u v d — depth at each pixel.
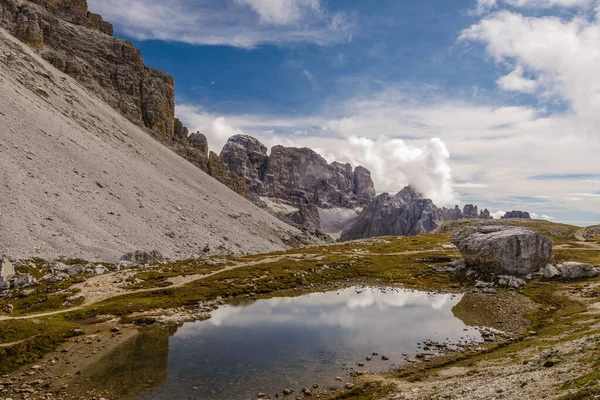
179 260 101.25
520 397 21.33
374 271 102.06
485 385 26.23
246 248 144.38
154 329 51.19
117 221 107.75
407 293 79.31
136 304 61.97
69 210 97.88
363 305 67.19
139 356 40.69
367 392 31.25
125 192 128.50
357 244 155.62
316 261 109.38
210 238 132.12
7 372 36.50
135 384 33.41
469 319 56.72
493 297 73.81
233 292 75.62
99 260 85.88
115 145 171.75
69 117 163.12
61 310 58.25
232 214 181.12
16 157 104.38
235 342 45.50
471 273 94.25
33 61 181.12
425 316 58.66
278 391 32.03
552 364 27.80
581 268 81.44
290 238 197.50
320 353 41.62
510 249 89.38
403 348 43.28
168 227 122.44
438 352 41.75
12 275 69.56
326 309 63.88
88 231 94.56
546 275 85.00
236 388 32.62
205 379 34.50
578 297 66.06
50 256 79.31
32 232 82.44
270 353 41.56
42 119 136.00
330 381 34.16
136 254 92.44
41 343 43.41
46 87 171.62
